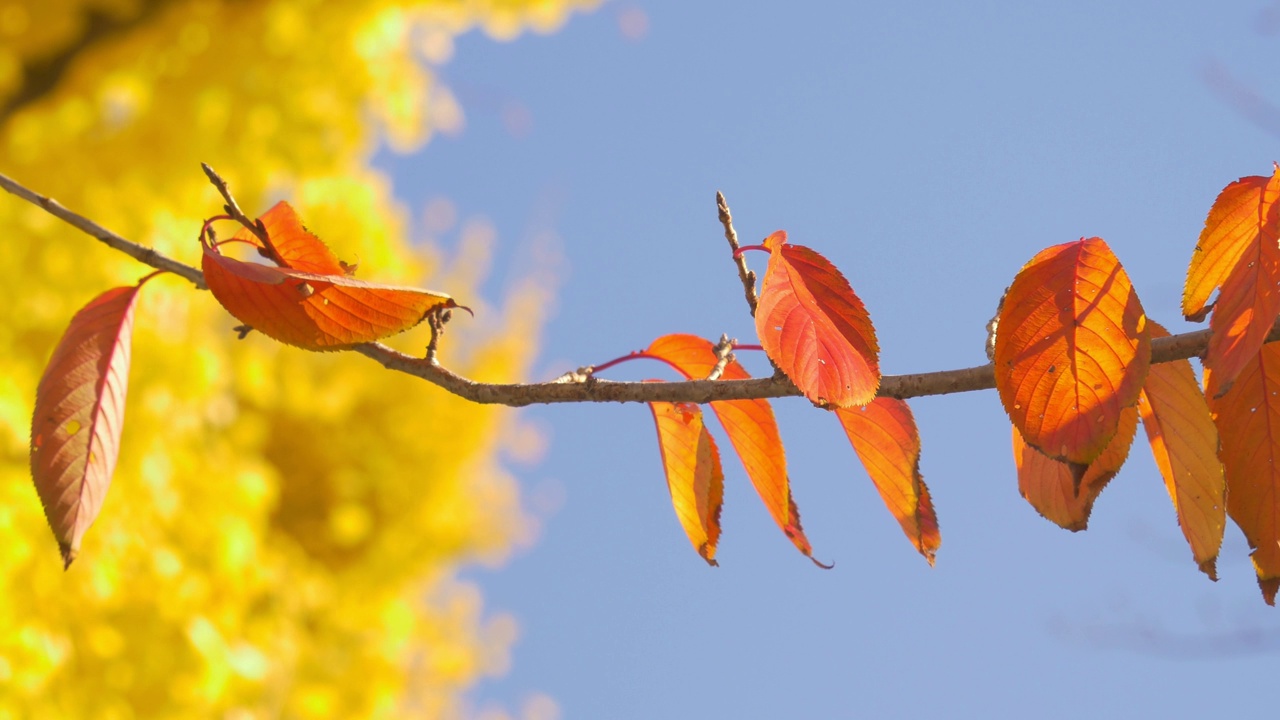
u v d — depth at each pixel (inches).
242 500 160.1
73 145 164.2
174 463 152.0
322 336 58.6
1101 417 56.3
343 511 216.8
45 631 112.0
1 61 158.2
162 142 170.1
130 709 125.3
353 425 227.1
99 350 58.7
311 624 201.9
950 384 57.8
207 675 130.6
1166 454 58.3
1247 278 56.4
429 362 59.7
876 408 60.0
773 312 57.5
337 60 184.4
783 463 60.8
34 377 144.5
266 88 179.0
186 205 169.9
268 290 58.5
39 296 143.6
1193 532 58.2
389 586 228.2
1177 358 57.2
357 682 200.1
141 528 137.6
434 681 220.8
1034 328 56.7
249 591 157.8
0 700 106.7
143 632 127.1
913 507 59.9
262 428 194.1
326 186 195.9
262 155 179.8
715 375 60.2
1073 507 58.9
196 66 175.6
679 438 61.3
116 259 151.4
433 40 205.0
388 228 213.9
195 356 152.9
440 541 236.2
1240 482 57.9
